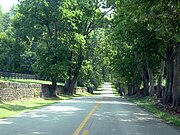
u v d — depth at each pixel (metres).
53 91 52.16
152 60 37.97
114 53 53.97
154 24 16.81
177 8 15.08
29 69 78.94
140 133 13.38
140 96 58.00
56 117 19.33
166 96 33.22
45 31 55.09
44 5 50.81
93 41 65.94
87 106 30.78
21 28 53.03
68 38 51.81
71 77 66.81
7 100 29.36
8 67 76.00
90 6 56.84
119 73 63.00
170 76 32.25
